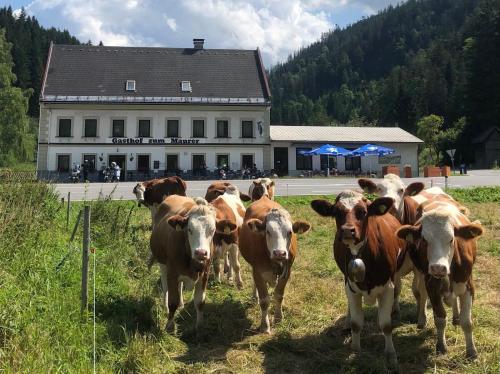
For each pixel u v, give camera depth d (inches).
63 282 302.8
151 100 1828.2
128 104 1803.6
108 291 304.0
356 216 222.8
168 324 270.5
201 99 1863.9
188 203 320.5
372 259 227.8
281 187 1174.3
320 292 337.7
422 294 270.5
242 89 1940.2
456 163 2869.1
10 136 1998.0
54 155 1776.6
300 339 262.8
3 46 2140.7
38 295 267.4
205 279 276.2
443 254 210.1
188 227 254.1
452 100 3462.1
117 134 1824.6
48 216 464.4
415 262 248.2
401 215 309.7
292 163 1946.4
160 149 1833.2
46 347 209.5
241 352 245.9
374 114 4409.5
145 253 412.8
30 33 4586.6
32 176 565.0
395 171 1552.7
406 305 315.6
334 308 311.1
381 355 239.6
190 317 295.7
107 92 1839.3
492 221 609.6
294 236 289.7
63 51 1998.0
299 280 370.6
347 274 237.0
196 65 2038.6
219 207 361.4
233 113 1879.9
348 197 231.6
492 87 2972.4
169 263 272.2
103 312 277.1
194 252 247.0
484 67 3034.0
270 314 301.6
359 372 223.8
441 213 215.5
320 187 1174.3
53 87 1819.6
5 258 300.2
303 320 290.5
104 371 207.0
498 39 3024.1
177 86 1919.3
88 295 289.4
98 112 1808.6
